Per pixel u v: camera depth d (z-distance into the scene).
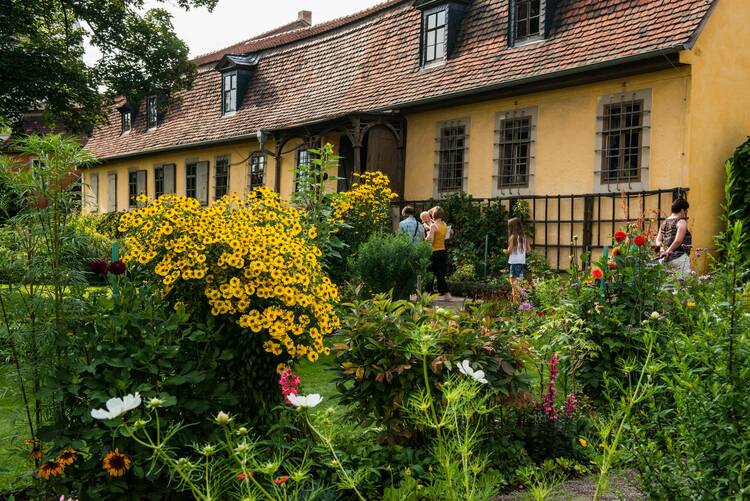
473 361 4.12
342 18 22.44
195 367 3.75
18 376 3.74
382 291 9.26
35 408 3.80
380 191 11.85
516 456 4.13
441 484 2.71
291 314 4.06
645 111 12.50
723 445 2.52
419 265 9.29
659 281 5.73
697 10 11.94
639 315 5.54
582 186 13.41
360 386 4.11
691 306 4.09
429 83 16.38
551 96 13.98
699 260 11.77
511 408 4.29
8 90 18.30
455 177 16.05
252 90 23.56
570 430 4.41
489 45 15.59
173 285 4.24
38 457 3.59
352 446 3.88
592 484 3.91
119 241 4.48
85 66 20.52
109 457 3.18
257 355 4.09
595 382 5.44
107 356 3.43
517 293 7.54
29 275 3.76
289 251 4.26
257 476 3.33
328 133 19.64
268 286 4.11
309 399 2.46
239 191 23.00
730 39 12.52
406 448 3.94
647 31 12.41
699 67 11.99
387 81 17.86
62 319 3.77
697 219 11.97
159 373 3.50
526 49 14.61
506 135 14.91
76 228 4.06
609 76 12.81
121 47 21.61
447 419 2.51
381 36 19.20
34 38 19.30
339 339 5.21
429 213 13.66
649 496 2.77
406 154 17.16
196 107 26.02
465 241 15.08
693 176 11.94
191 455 3.47
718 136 12.34
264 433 3.92
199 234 4.19
